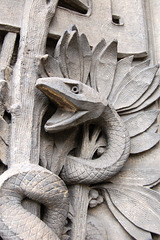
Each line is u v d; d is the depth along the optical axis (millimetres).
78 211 1173
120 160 1197
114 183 1238
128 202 1219
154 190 1268
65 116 1156
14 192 1052
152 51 1434
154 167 1289
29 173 1058
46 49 1293
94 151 1229
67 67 1236
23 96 1156
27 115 1143
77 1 1352
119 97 1304
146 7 1501
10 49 1229
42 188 1056
